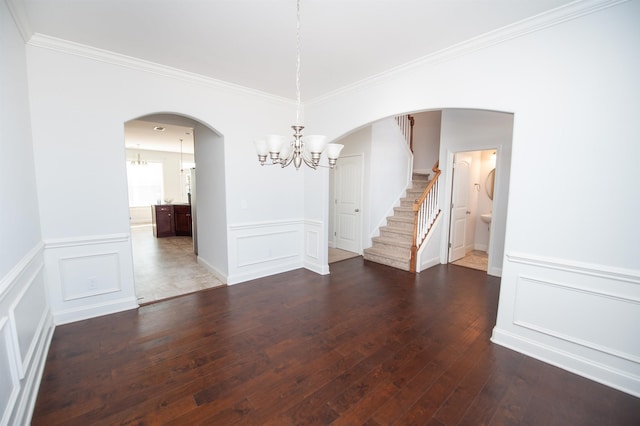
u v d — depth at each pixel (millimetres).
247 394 1835
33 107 2455
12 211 1760
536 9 2016
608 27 1851
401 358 2232
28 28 2254
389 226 5562
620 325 1909
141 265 4820
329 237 6277
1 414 1369
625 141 1834
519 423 1632
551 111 2100
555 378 2021
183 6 2014
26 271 1943
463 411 1713
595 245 1975
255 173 3975
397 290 3662
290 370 2076
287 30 2332
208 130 4082
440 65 2705
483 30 2309
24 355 1771
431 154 6504
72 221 2699
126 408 1706
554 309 2162
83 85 2684
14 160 1890
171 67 3107
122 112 2908
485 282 3967
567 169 2053
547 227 2160
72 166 2672
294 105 4289
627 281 1867
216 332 2605
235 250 3869
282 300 3338
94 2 1966
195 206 5508
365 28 2289
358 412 1694
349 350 2336
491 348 2383
